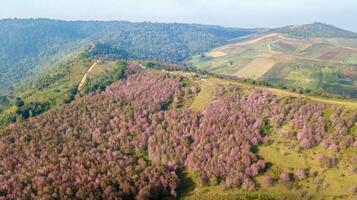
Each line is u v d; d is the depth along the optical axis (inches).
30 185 6697.8
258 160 7313.0
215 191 7076.8
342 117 7229.3
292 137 7485.2
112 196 6614.2
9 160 7578.7
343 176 6663.4
